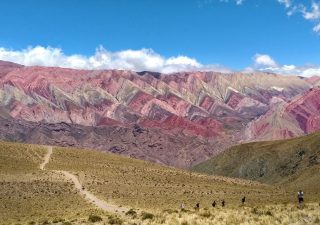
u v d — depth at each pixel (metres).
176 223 37.88
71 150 190.00
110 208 80.75
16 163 156.50
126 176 148.38
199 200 104.44
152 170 164.75
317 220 34.81
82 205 91.69
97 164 166.75
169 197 111.44
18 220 68.56
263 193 126.56
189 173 168.88
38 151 180.62
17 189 113.19
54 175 138.25
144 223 40.88
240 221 36.41
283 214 37.97
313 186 176.75
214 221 36.91
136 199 104.38
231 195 119.12
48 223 53.72
